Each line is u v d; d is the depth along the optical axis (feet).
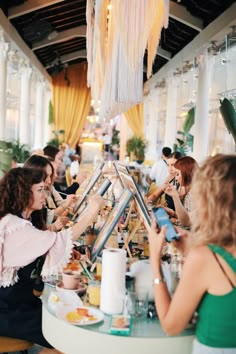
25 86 31.94
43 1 22.26
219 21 19.30
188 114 25.52
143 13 8.98
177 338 5.57
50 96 47.85
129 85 10.01
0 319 7.34
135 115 45.32
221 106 16.39
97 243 7.74
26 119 32.14
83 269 7.59
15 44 24.62
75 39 36.45
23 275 7.38
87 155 48.16
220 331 5.00
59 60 39.06
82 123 48.52
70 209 11.98
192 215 5.39
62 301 6.43
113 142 49.60
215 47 21.71
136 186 7.29
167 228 6.14
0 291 7.33
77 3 26.66
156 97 39.81
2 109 23.59
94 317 6.02
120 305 6.21
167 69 32.12
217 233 5.02
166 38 29.09
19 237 7.23
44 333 6.35
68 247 7.34
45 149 16.24
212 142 22.68
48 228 9.62
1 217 7.52
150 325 5.92
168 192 11.85
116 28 10.94
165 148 24.14
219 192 4.96
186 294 5.05
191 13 22.53
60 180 27.27
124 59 10.29
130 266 7.18
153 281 5.76
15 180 7.69
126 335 5.54
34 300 7.59
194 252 5.08
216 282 4.97
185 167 12.83
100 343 5.59
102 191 9.74
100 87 19.80
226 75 19.89
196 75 24.67
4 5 21.54
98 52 15.60
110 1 13.78
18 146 25.68
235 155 5.19
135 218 9.93
